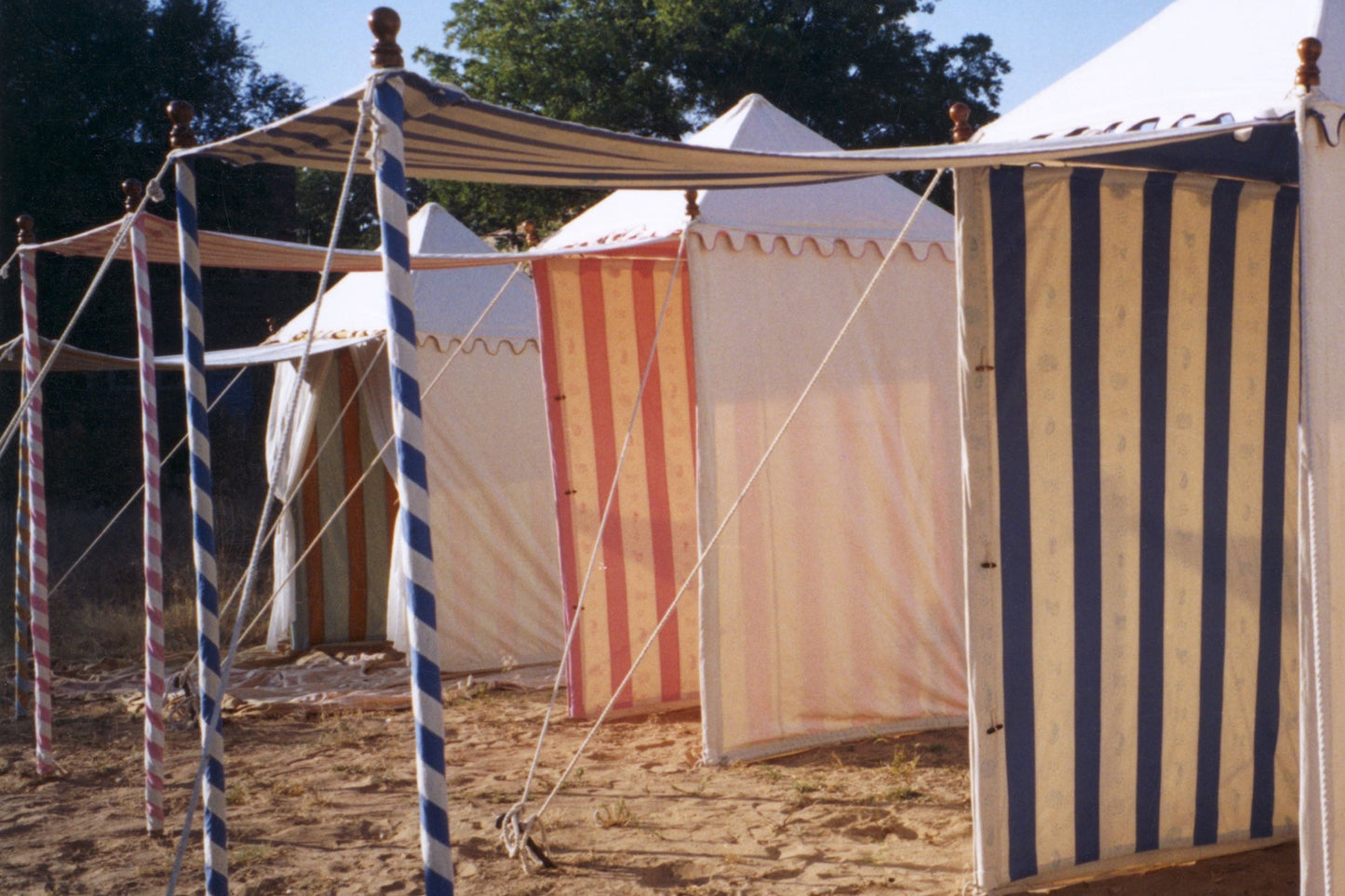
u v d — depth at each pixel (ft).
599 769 21.08
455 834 17.69
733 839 17.06
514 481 31.73
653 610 25.45
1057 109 15.33
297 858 16.99
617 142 11.45
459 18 72.08
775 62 65.57
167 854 17.37
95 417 56.34
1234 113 12.55
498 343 31.89
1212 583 15.33
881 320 22.50
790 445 21.66
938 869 15.46
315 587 35.06
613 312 25.04
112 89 58.44
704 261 20.88
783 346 21.63
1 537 45.57
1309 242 11.63
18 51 55.67
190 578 43.16
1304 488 11.67
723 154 11.96
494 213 73.10
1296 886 14.35
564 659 18.29
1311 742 11.71
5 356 27.17
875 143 68.59
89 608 38.55
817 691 21.84
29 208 56.08
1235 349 15.38
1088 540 14.71
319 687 29.14
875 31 67.82
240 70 64.18
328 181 82.23
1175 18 15.25
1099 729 14.76
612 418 25.05
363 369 33.17
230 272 59.06
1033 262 14.44
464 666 30.78
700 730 23.62
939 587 22.82
